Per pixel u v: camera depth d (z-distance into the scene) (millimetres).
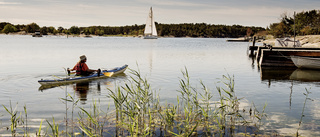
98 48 41156
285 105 8148
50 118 6840
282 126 6367
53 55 26672
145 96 7059
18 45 45938
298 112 7453
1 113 7238
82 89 10344
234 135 5828
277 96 9305
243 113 7324
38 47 40750
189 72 15148
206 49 40312
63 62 20453
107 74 12289
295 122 6645
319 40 40719
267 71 15906
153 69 16422
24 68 16594
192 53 31172
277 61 18281
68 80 11656
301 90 10336
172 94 9570
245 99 8875
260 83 11812
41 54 27594
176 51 34875
